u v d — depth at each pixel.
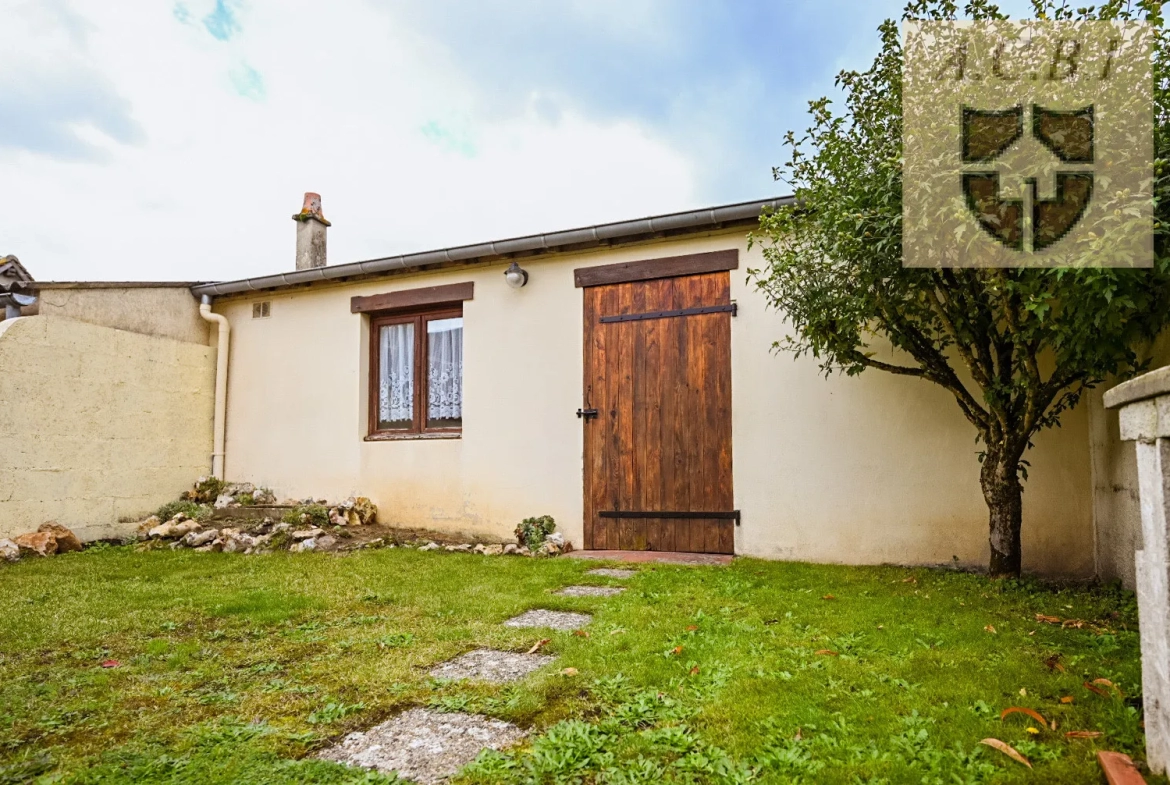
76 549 5.91
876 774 1.69
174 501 7.11
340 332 7.24
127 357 6.73
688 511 5.61
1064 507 4.51
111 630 3.25
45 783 1.72
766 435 5.38
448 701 2.28
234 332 7.83
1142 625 1.70
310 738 2.01
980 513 4.70
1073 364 3.29
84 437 6.28
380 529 6.65
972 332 3.94
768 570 4.71
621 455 5.89
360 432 7.05
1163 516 1.56
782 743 1.88
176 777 1.76
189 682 2.52
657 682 2.41
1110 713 1.99
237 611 3.61
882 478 5.00
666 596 3.85
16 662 2.77
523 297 6.39
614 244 6.00
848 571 4.69
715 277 5.65
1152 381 1.49
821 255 4.14
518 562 5.19
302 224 8.38
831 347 4.24
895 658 2.62
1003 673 2.39
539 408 6.24
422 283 6.86
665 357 5.79
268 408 7.55
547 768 1.77
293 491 7.33
